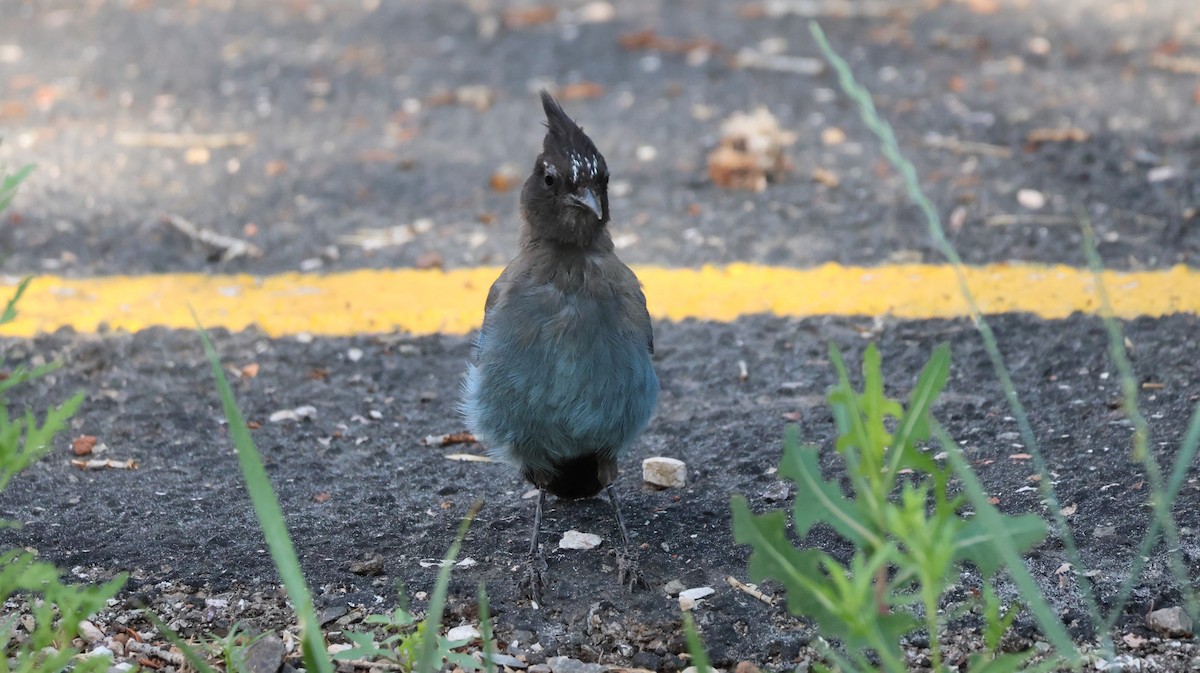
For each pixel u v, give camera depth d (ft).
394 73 60.64
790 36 64.44
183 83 59.41
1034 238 42.60
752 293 40.16
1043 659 22.95
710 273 41.60
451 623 25.18
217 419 33.91
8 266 42.06
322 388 35.55
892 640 17.78
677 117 54.44
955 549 18.01
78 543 27.89
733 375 35.76
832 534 27.78
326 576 26.58
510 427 27.84
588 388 27.20
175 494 30.25
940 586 17.92
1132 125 51.49
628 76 59.41
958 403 33.24
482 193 48.11
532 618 25.23
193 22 68.85
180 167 50.29
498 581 26.53
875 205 45.88
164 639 24.39
